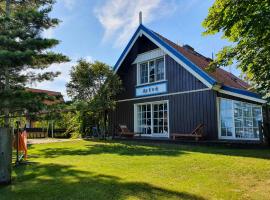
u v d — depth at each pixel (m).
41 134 26.09
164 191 4.73
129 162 7.66
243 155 8.82
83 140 16.98
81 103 7.49
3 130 5.51
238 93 12.52
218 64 6.63
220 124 13.27
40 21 8.42
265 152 9.65
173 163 7.36
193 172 6.21
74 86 16.69
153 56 16.62
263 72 6.23
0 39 6.59
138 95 17.38
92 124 20.55
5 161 5.46
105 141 15.70
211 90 13.52
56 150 11.36
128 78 18.22
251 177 5.70
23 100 6.12
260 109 11.99
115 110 18.88
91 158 8.62
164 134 15.76
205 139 13.50
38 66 9.00
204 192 4.67
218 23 5.82
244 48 6.23
